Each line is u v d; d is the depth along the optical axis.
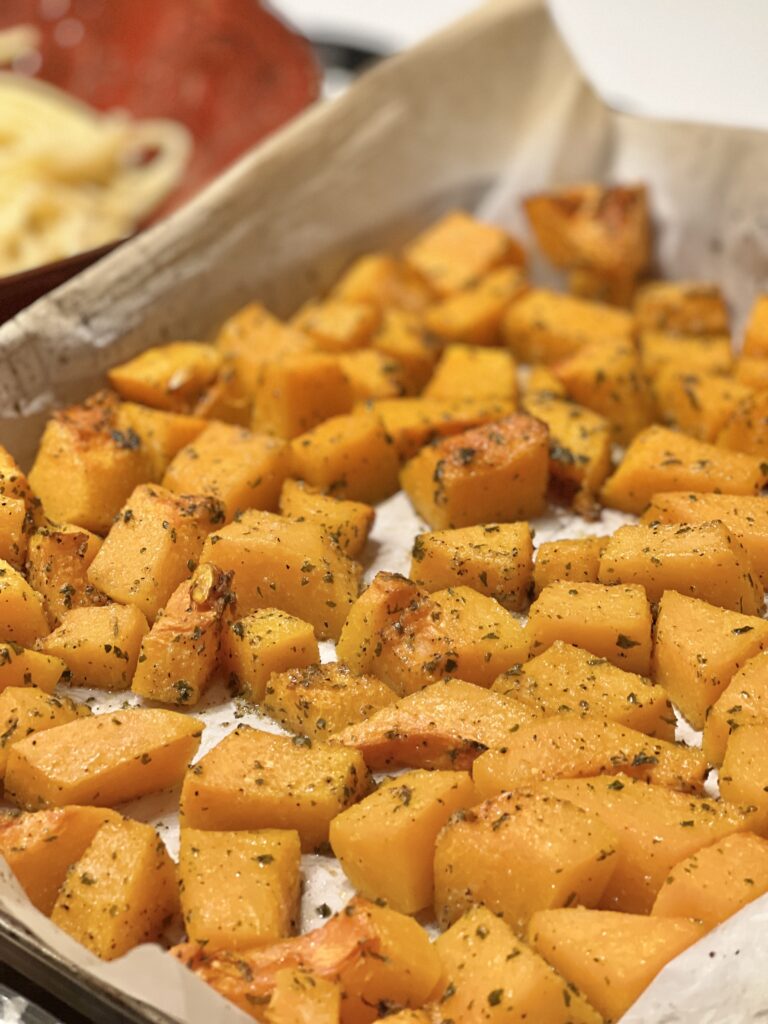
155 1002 0.22
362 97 0.46
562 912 0.23
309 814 0.26
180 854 0.24
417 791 0.25
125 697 0.30
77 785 0.26
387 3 0.71
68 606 0.31
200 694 0.29
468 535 0.32
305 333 0.41
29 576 0.31
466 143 0.49
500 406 0.37
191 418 0.36
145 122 0.62
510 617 0.29
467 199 0.50
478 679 0.29
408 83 0.47
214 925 0.23
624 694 0.27
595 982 0.22
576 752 0.26
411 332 0.42
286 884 0.24
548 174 0.49
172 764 0.27
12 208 0.55
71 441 0.34
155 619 0.31
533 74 0.49
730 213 0.45
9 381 0.36
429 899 0.25
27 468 0.36
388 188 0.47
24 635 0.30
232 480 0.33
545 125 0.49
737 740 0.26
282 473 0.35
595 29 0.68
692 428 0.38
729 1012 0.22
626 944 0.22
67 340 0.37
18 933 0.24
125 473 0.34
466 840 0.24
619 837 0.24
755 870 0.23
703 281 0.47
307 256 0.45
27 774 0.26
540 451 0.34
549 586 0.30
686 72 0.64
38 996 0.25
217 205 0.42
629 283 0.46
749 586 0.30
